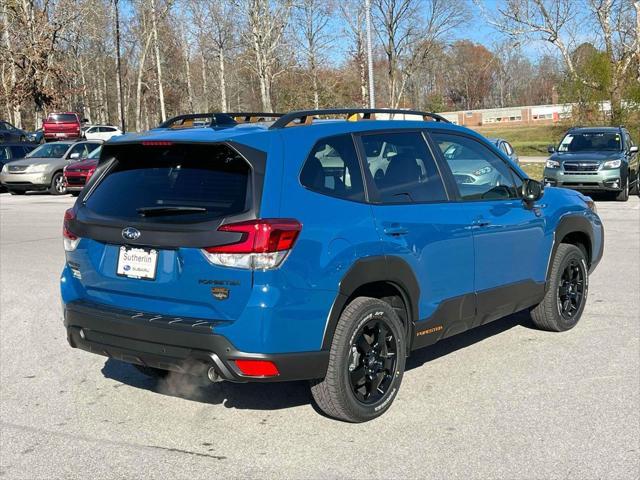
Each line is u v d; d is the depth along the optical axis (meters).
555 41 33.47
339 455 4.20
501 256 5.66
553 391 5.14
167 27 66.38
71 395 5.28
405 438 4.41
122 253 4.49
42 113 53.16
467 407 4.89
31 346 6.50
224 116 5.09
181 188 4.39
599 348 6.12
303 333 4.20
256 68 54.25
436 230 5.00
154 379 5.62
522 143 47.00
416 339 4.99
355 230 4.46
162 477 3.97
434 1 51.28
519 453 4.17
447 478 3.88
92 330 4.57
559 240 6.36
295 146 4.41
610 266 9.55
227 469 4.05
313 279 4.21
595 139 19.31
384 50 53.28
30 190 23.97
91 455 4.27
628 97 29.06
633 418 4.64
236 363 4.10
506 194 5.89
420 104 76.50
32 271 9.99
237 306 4.07
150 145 4.55
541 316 6.51
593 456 4.11
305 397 5.16
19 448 4.38
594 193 20.59
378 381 4.71
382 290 4.88
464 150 5.64
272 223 4.08
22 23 49.09
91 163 22.91
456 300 5.23
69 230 4.82
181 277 4.22
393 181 4.89
